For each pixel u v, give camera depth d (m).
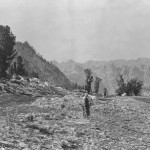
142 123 29.78
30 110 33.22
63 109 36.31
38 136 16.84
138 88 95.81
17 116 23.81
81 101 42.22
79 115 30.16
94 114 32.94
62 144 15.84
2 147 12.70
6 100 45.22
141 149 17.53
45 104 40.38
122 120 30.52
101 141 18.34
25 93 55.50
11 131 16.55
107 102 45.78
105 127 24.22
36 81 75.12
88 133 20.25
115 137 20.34
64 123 23.39
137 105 44.78
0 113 26.38
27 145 14.08
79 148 15.88
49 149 14.43
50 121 23.41
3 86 55.72
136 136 21.95
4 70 73.69
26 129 18.12
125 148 17.30
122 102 47.50
